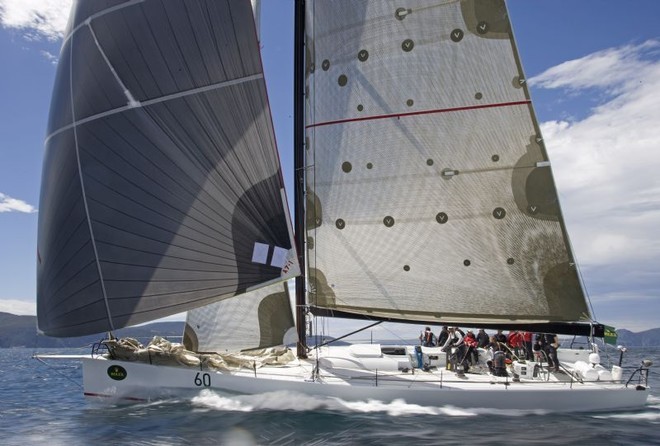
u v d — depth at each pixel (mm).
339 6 13477
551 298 12141
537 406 10883
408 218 12766
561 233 12180
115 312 11297
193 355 12086
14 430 10352
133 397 11453
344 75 13336
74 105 12156
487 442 8695
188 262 11344
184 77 11758
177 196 11445
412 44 12984
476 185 12570
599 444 8617
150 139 11617
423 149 12805
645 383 11641
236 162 11672
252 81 11961
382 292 12766
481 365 12305
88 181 11680
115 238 11422
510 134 12492
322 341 12445
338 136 13258
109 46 12039
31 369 30391
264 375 11258
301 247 13320
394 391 10742
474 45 12688
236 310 12750
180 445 8555
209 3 11898
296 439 8805
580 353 13414
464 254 12555
